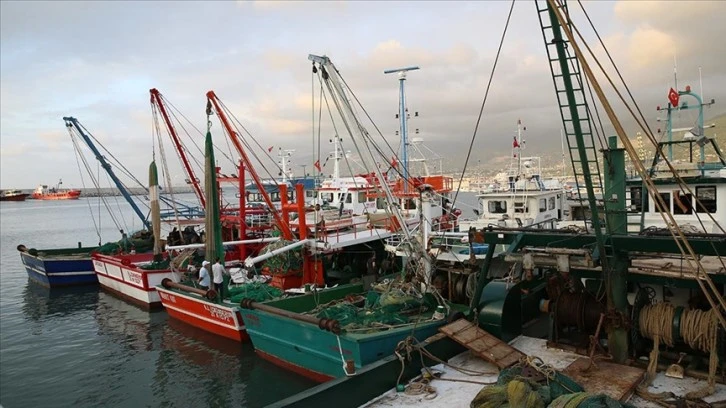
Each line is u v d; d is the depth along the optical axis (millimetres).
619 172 8883
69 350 16500
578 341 8852
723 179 12438
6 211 143375
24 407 12234
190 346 15766
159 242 22531
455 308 11828
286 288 17797
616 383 7020
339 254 20328
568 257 7719
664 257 8406
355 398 6918
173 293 17875
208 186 16422
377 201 25250
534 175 21031
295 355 11766
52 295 25188
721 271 7672
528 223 17438
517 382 6156
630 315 7945
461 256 13406
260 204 29688
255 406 11320
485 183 25203
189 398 12094
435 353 8180
